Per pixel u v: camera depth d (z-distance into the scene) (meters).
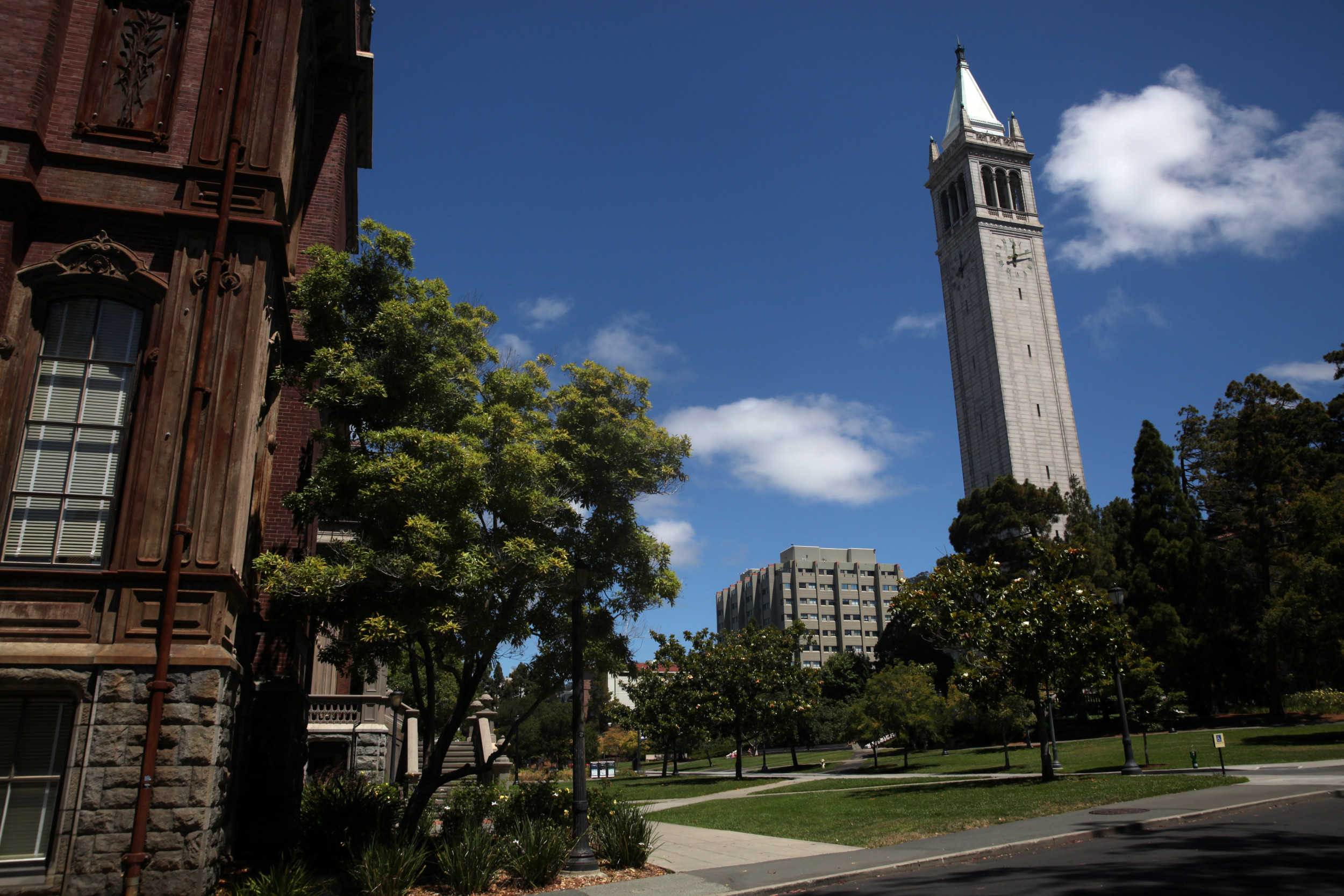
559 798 16.16
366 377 12.97
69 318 11.62
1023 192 120.50
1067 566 25.34
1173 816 13.52
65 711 10.27
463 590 12.23
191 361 11.66
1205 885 8.34
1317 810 13.59
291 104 13.34
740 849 14.23
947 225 125.44
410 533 12.20
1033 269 115.81
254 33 13.02
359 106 20.45
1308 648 36.16
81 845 9.62
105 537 11.09
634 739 88.50
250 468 11.77
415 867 10.87
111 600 10.60
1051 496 67.00
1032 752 40.56
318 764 24.09
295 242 16.95
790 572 150.50
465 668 14.06
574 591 13.51
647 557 15.36
